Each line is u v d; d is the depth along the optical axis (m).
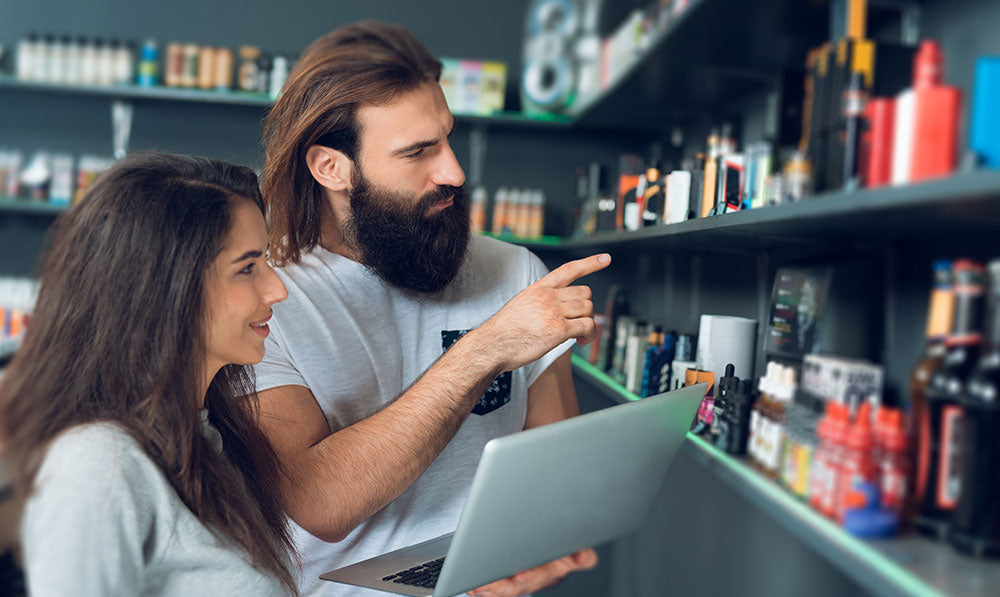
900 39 1.36
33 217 4.03
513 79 4.26
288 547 1.27
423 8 4.25
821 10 1.49
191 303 1.01
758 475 1.21
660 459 1.23
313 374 1.44
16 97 4.09
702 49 1.86
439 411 1.28
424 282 1.51
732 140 2.10
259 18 4.21
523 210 3.88
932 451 0.90
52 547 0.88
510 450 0.95
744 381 1.36
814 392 1.12
